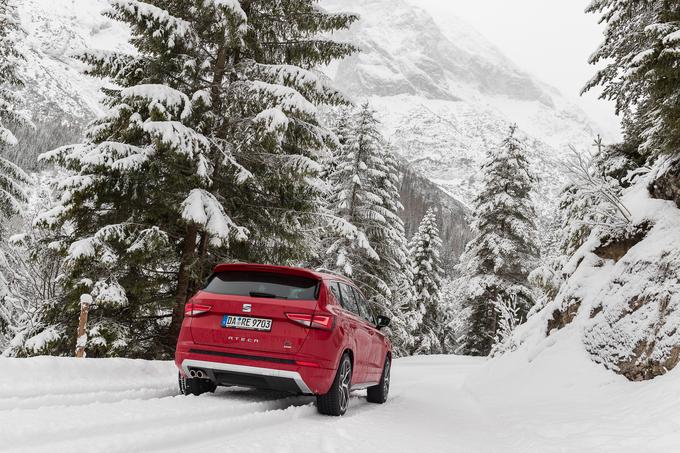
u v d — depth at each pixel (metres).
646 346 7.24
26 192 18.14
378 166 29.66
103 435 3.95
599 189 9.88
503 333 16.67
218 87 11.84
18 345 11.71
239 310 5.95
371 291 26.05
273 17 12.57
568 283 11.14
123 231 10.91
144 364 7.76
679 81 8.04
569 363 8.80
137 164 10.53
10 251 17.97
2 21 18.48
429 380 15.67
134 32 11.45
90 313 11.66
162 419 4.73
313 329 5.82
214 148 11.83
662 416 5.38
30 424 3.95
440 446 5.12
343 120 29.69
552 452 4.99
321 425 5.32
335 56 12.88
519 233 31.22
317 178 13.12
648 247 8.60
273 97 11.20
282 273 6.28
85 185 10.38
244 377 5.91
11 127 19.20
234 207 12.63
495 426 7.16
